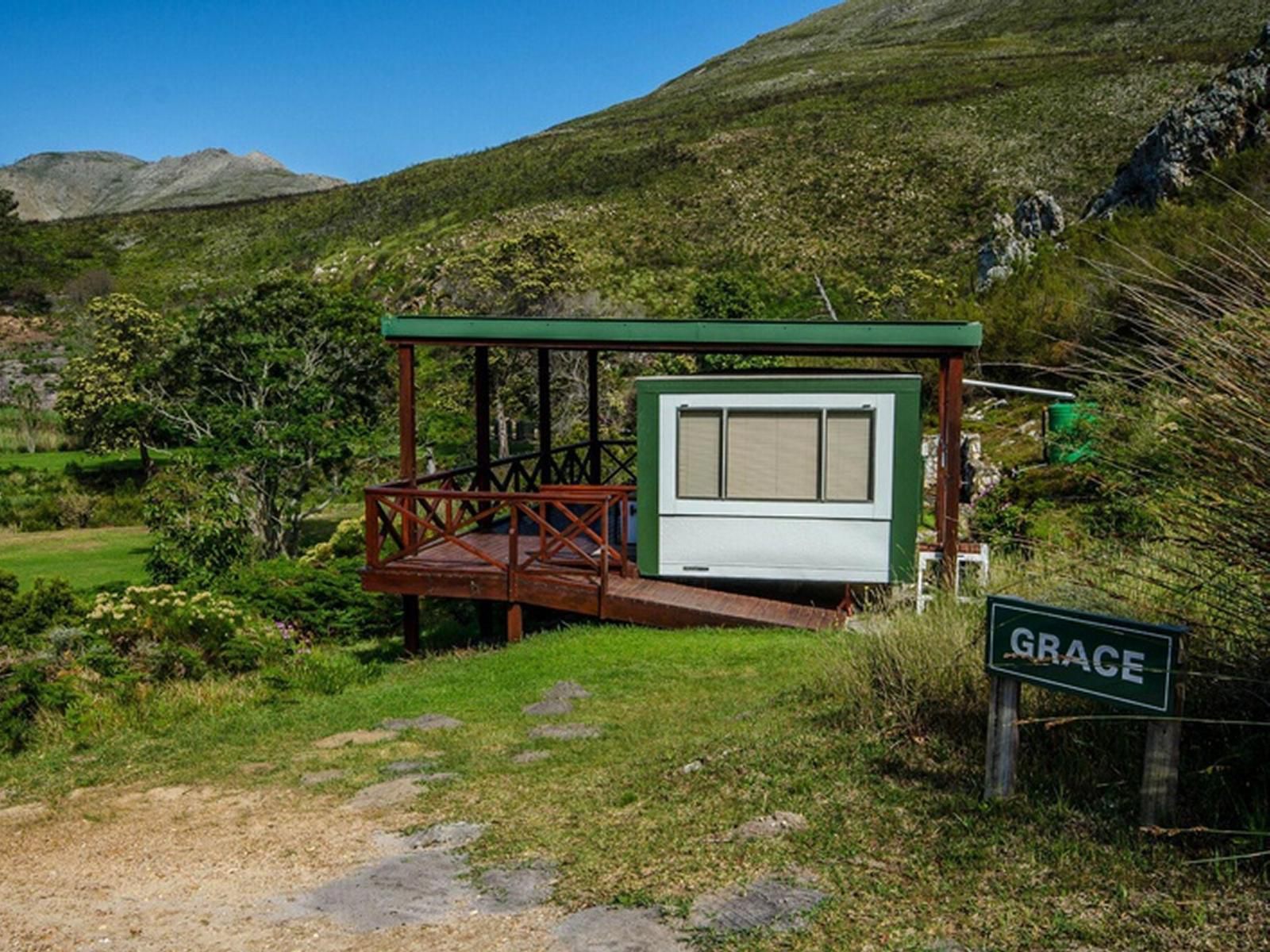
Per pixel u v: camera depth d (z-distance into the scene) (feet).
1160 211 68.69
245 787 18.99
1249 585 11.80
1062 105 198.18
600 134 268.21
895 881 11.59
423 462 88.53
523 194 215.31
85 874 14.99
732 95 305.53
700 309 97.96
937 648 17.40
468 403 94.58
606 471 57.36
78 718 24.93
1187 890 10.44
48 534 89.81
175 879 14.52
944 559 28.60
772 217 169.17
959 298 81.10
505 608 38.73
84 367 109.60
